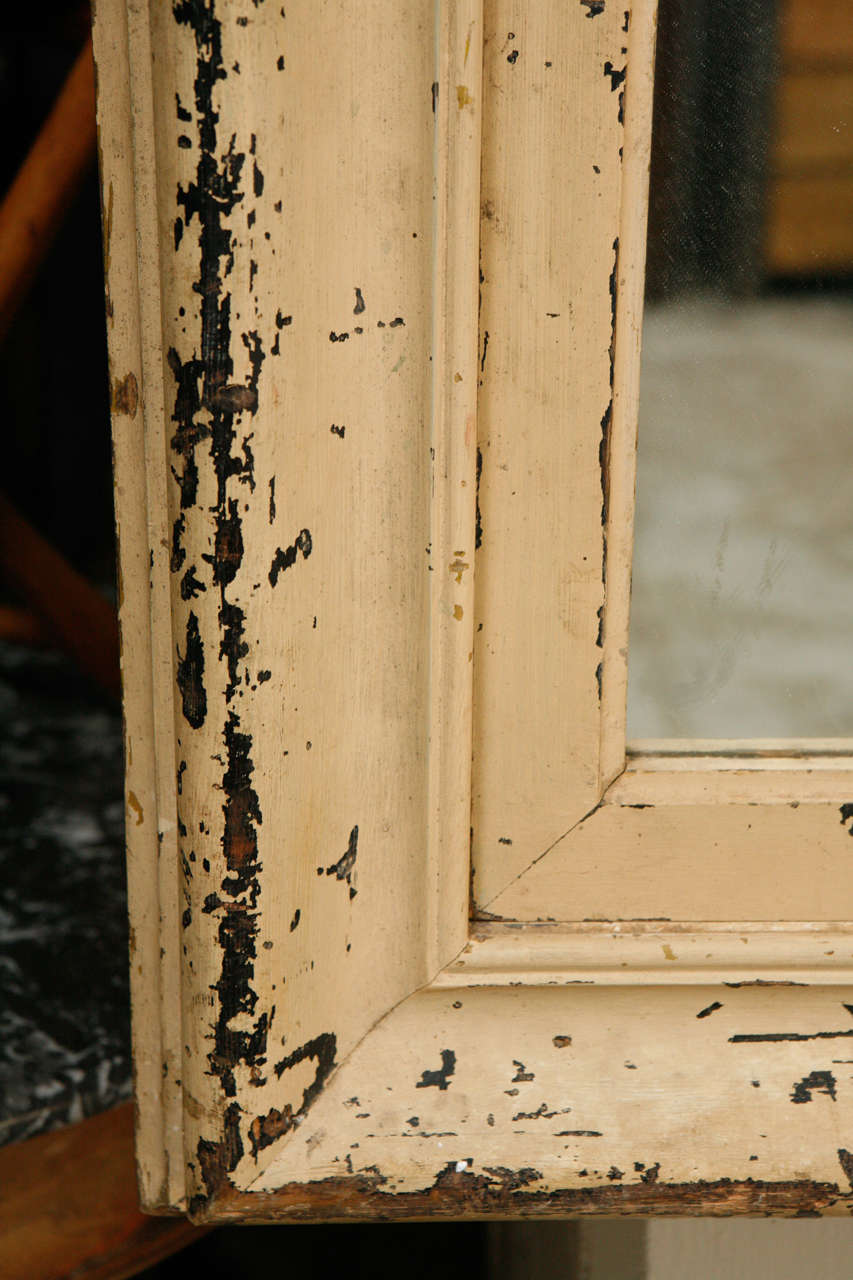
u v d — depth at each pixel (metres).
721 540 1.03
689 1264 1.15
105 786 1.82
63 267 2.51
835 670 1.04
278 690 0.99
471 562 1.00
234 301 0.95
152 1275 1.35
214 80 0.94
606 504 1.01
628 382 1.00
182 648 0.98
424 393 0.99
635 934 1.04
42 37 2.16
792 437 1.02
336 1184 1.02
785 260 1.01
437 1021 1.04
